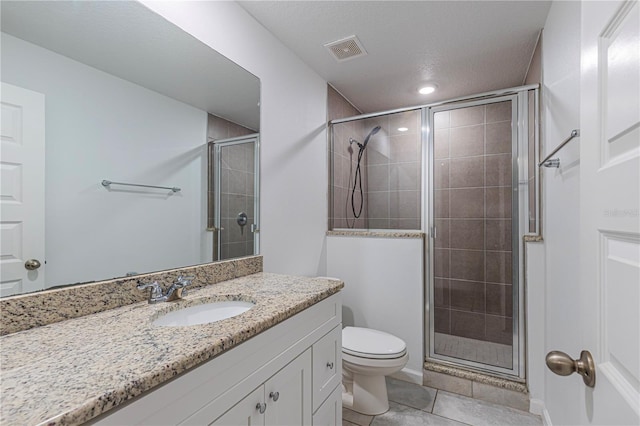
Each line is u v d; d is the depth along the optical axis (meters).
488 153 2.19
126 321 0.93
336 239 2.52
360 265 2.43
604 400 0.55
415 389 2.13
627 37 0.48
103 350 0.72
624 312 0.49
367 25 1.83
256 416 0.90
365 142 2.54
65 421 0.48
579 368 0.64
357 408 1.89
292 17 1.76
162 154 1.30
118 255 1.13
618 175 0.50
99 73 1.10
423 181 2.35
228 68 1.60
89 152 1.06
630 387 0.46
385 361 1.76
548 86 1.73
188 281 1.22
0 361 0.67
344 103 2.89
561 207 1.46
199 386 0.73
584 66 0.66
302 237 2.21
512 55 2.16
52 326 0.89
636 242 0.45
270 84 1.90
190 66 1.42
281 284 1.42
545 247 1.79
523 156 2.06
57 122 0.98
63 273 0.98
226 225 1.59
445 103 2.28
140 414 0.60
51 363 0.66
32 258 0.91
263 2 1.65
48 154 0.96
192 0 1.42
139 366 0.64
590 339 0.61
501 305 2.17
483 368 2.10
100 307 1.03
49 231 0.95
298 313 1.12
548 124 1.73
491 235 2.20
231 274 1.55
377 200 2.50
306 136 2.28
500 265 2.18
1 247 0.85
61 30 1.00
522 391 1.89
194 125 1.44
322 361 1.28
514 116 2.10
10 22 0.89
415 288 2.23
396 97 2.92
